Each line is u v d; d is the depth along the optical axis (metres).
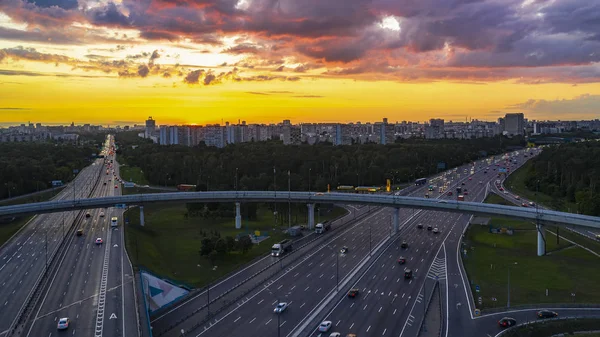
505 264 151.38
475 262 154.38
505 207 175.88
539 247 162.50
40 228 193.75
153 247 173.62
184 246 178.88
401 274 141.12
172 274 145.12
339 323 106.25
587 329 101.62
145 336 90.56
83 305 106.62
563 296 121.81
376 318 108.88
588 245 171.00
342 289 128.62
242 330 102.69
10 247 162.38
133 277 126.38
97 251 154.50
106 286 119.19
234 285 133.12
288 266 151.62
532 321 104.19
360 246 176.50
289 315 111.06
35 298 111.19
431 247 172.75
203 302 119.56
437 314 110.69
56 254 151.50
